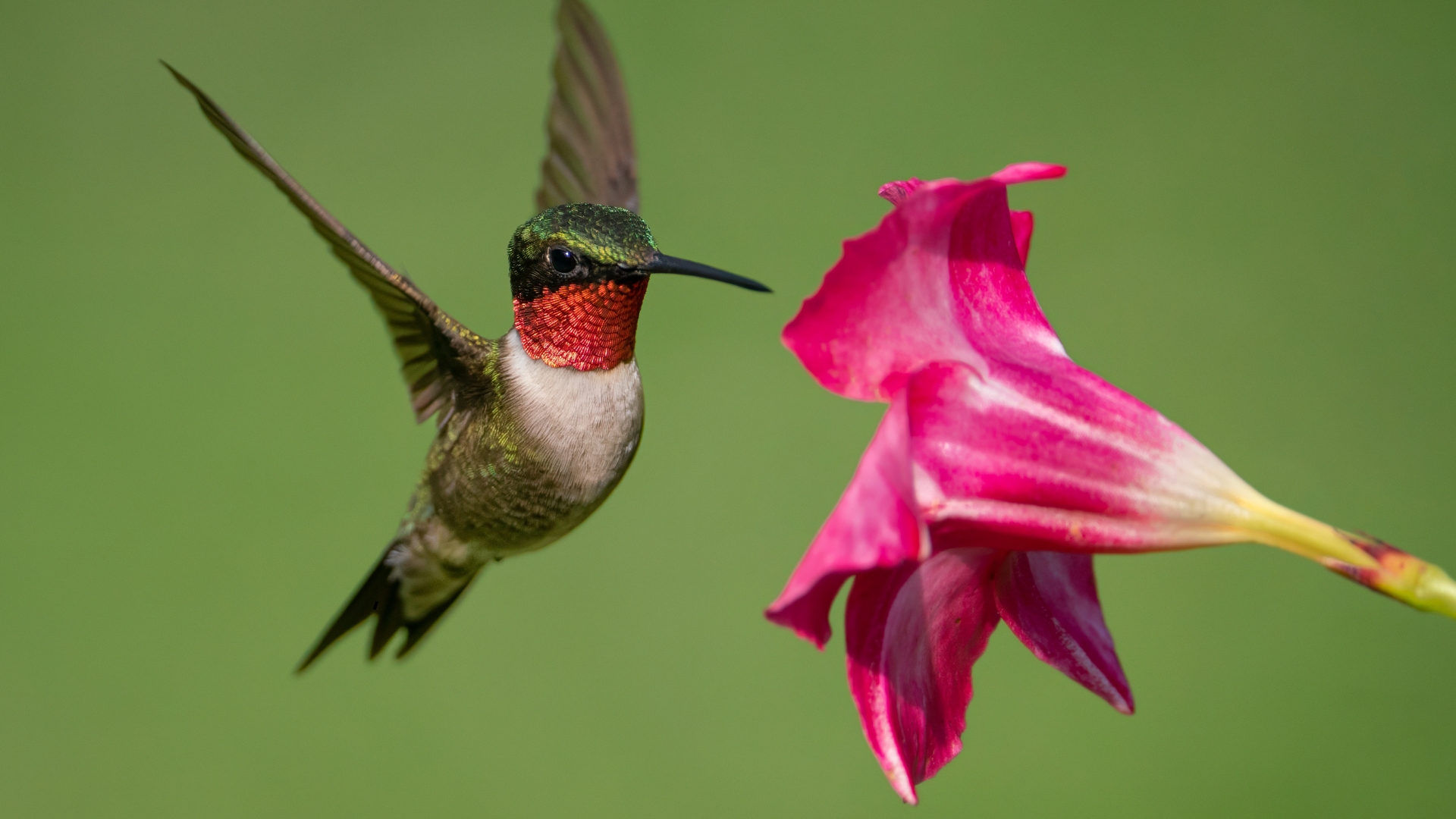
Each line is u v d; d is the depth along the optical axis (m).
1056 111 13.25
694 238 12.02
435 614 5.30
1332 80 13.22
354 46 14.35
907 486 2.75
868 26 14.11
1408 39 13.57
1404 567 2.79
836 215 12.16
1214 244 11.95
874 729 3.12
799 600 2.77
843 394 3.03
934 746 3.34
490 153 13.10
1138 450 3.01
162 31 14.43
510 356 4.79
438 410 4.97
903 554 2.63
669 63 13.68
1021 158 12.66
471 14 14.41
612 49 5.98
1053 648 3.46
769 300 11.70
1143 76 13.27
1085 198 12.48
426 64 14.05
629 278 4.54
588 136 5.94
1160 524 2.98
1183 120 12.92
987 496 3.03
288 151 13.09
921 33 14.05
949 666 3.43
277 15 14.51
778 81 13.57
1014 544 3.09
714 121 13.05
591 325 4.62
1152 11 13.96
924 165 12.63
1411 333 11.26
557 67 5.96
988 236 3.24
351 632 5.23
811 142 12.96
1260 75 13.43
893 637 3.27
